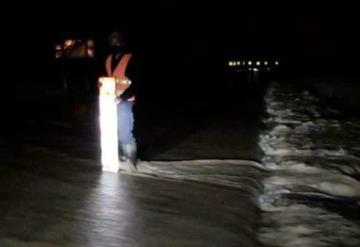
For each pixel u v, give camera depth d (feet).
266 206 29.76
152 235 25.23
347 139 45.65
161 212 27.61
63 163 34.63
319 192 31.99
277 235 26.45
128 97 33.65
